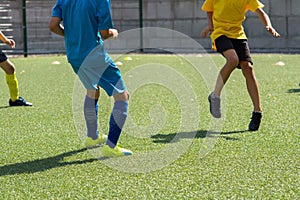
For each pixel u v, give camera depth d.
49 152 11.54
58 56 39.34
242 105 16.92
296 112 15.62
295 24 39.94
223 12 13.62
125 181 9.48
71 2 10.98
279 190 8.86
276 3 40.06
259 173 9.79
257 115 13.27
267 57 35.06
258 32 40.62
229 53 13.44
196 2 41.50
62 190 9.04
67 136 13.02
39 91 21.27
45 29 42.81
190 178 9.58
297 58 33.97
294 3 39.78
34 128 13.99
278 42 40.38
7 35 41.94
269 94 19.22
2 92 21.20
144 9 42.56
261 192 8.77
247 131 13.24
